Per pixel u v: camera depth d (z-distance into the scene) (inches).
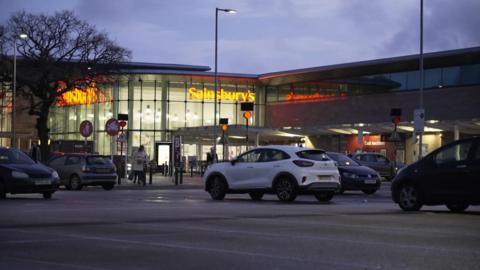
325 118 2374.5
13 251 364.5
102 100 2506.2
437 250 364.2
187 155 2305.6
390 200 869.8
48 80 1972.2
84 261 331.3
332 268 307.4
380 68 2198.6
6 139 2906.0
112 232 452.8
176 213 607.8
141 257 343.3
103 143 2511.1
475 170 601.0
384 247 376.8
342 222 525.3
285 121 2509.8
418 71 2118.6
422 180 639.8
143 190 1171.3
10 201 784.9
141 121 2449.6
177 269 307.9
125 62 2082.9
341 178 1007.0
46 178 840.9
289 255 348.2
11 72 1973.4
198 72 2454.5
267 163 815.7
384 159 1504.7
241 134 1894.7
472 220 546.6
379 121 2199.8
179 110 2479.1
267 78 2504.9
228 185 844.0
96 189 1208.8
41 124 2015.3
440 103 2018.9
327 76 2377.0
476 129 1710.1
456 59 1967.3
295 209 666.2
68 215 579.8
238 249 370.9
